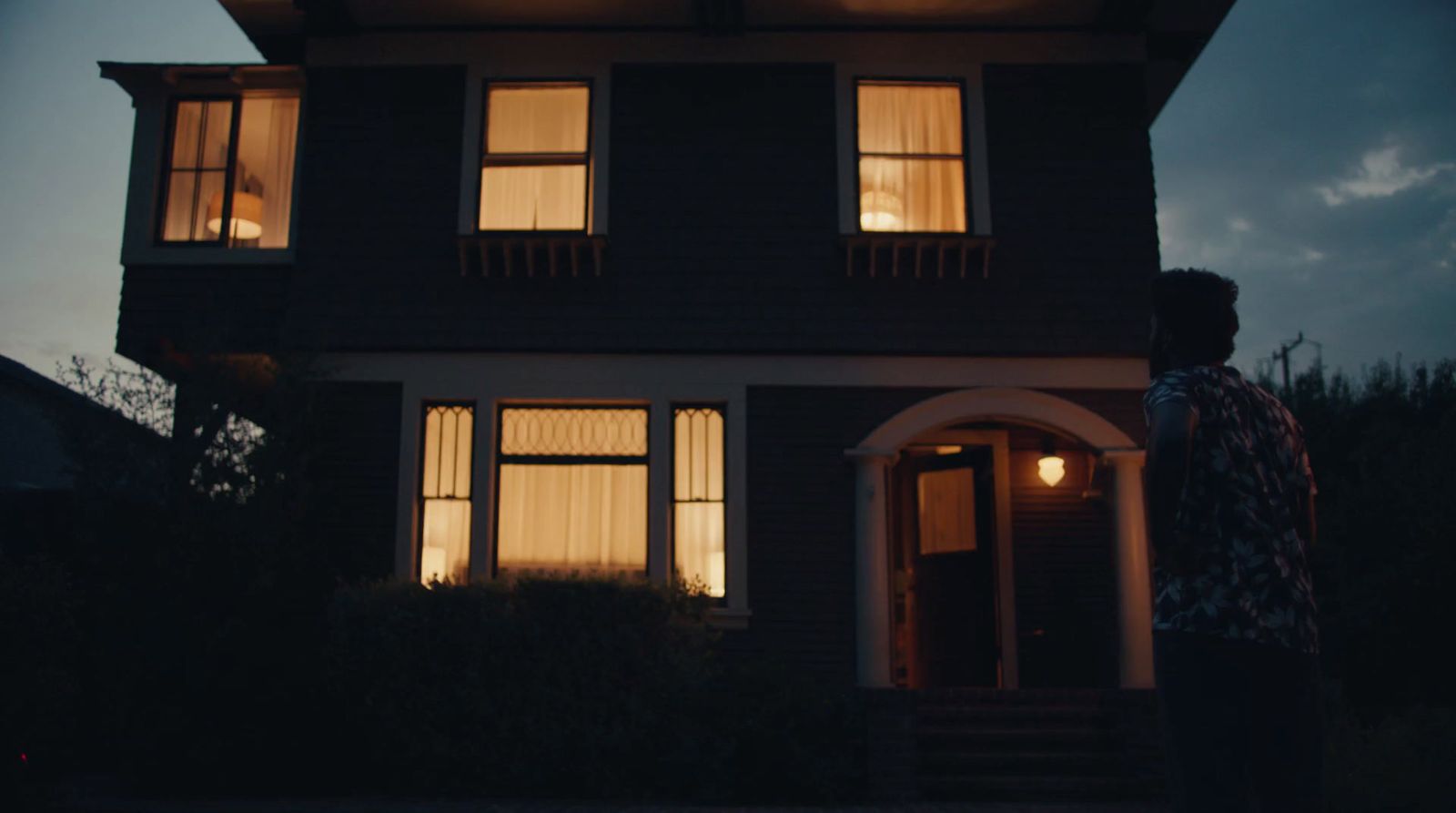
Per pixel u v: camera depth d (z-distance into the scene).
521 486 11.92
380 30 12.66
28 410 17.05
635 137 12.44
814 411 11.92
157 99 12.71
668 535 11.67
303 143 12.53
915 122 12.60
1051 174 12.36
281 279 12.26
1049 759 9.88
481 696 9.48
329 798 9.05
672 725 9.41
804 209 12.28
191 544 9.85
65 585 8.33
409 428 11.84
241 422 10.73
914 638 13.79
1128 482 11.59
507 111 12.62
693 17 12.45
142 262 12.27
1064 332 12.00
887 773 9.29
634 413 12.08
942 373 11.98
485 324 12.03
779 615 11.49
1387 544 13.17
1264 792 2.86
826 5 12.23
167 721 9.23
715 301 12.08
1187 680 2.85
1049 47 12.59
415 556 11.61
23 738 7.75
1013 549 12.99
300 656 9.68
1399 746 8.30
